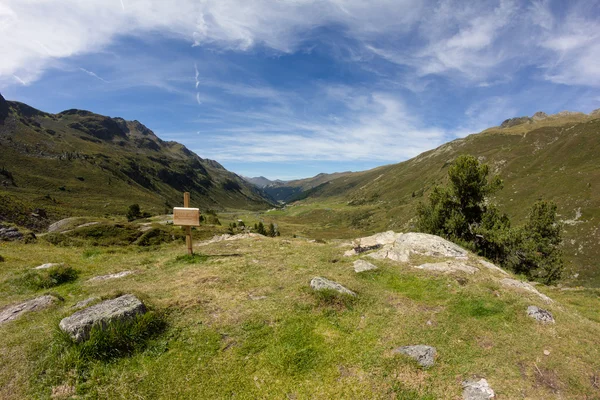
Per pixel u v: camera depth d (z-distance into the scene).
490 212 27.20
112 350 7.29
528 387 6.88
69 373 6.57
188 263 15.49
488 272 14.23
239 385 6.71
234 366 7.24
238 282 12.19
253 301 10.38
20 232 27.08
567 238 81.38
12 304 10.53
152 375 6.80
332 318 9.49
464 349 8.24
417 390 6.73
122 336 7.58
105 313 7.96
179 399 6.27
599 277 64.31
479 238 26.48
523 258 26.70
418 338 8.62
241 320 9.04
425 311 10.30
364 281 12.83
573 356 8.10
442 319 9.71
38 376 6.56
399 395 6.61
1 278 13.13
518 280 14.37
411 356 7.74
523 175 145.88
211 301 10.26
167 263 15.60
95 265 15.99
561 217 91.25
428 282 12.45
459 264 14.45
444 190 28.52
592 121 156.75
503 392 6.69
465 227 26.73
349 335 8.70
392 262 14.83
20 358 7.03
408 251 16.03
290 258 16.50
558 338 8.91
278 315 9.36
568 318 10.53
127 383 6.53
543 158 150.50
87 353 7.03
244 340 8.17
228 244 21.58
